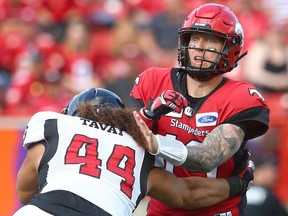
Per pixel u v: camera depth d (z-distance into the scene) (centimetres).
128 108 1282
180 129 1338
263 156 2412
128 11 3775
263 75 3219
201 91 1362
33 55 3347
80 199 1169
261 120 1330
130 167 1220
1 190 2605
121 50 3491
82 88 3303
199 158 1248
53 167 1211
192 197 1302
